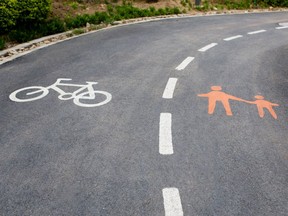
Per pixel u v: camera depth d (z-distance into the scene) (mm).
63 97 5902
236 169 3889
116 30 12195
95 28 12320
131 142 4430
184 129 4801
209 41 10930
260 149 4332
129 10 15328
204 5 19047
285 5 22219
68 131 4715
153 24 13742
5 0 9914
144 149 4262
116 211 3189
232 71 7676
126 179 3662
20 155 4105
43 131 4703
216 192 3486
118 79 6891
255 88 6570
